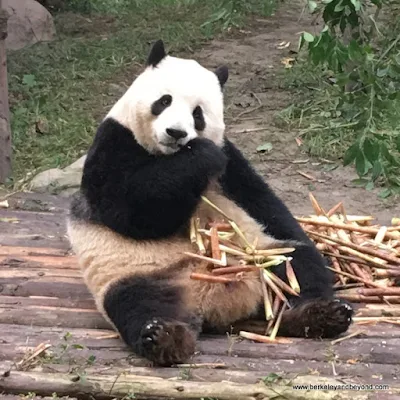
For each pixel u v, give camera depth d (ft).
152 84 13.24
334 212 18.08
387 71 25.09
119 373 11.65
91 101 31.50
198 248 13.33
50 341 12.89
